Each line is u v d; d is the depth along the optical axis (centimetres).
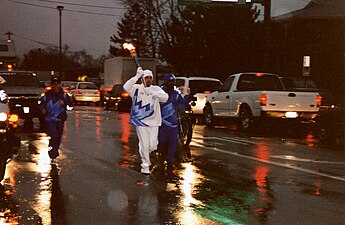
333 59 4194
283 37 4309
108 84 4578
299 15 4253
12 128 970
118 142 1589
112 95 3509
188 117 1556
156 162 1225
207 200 843
